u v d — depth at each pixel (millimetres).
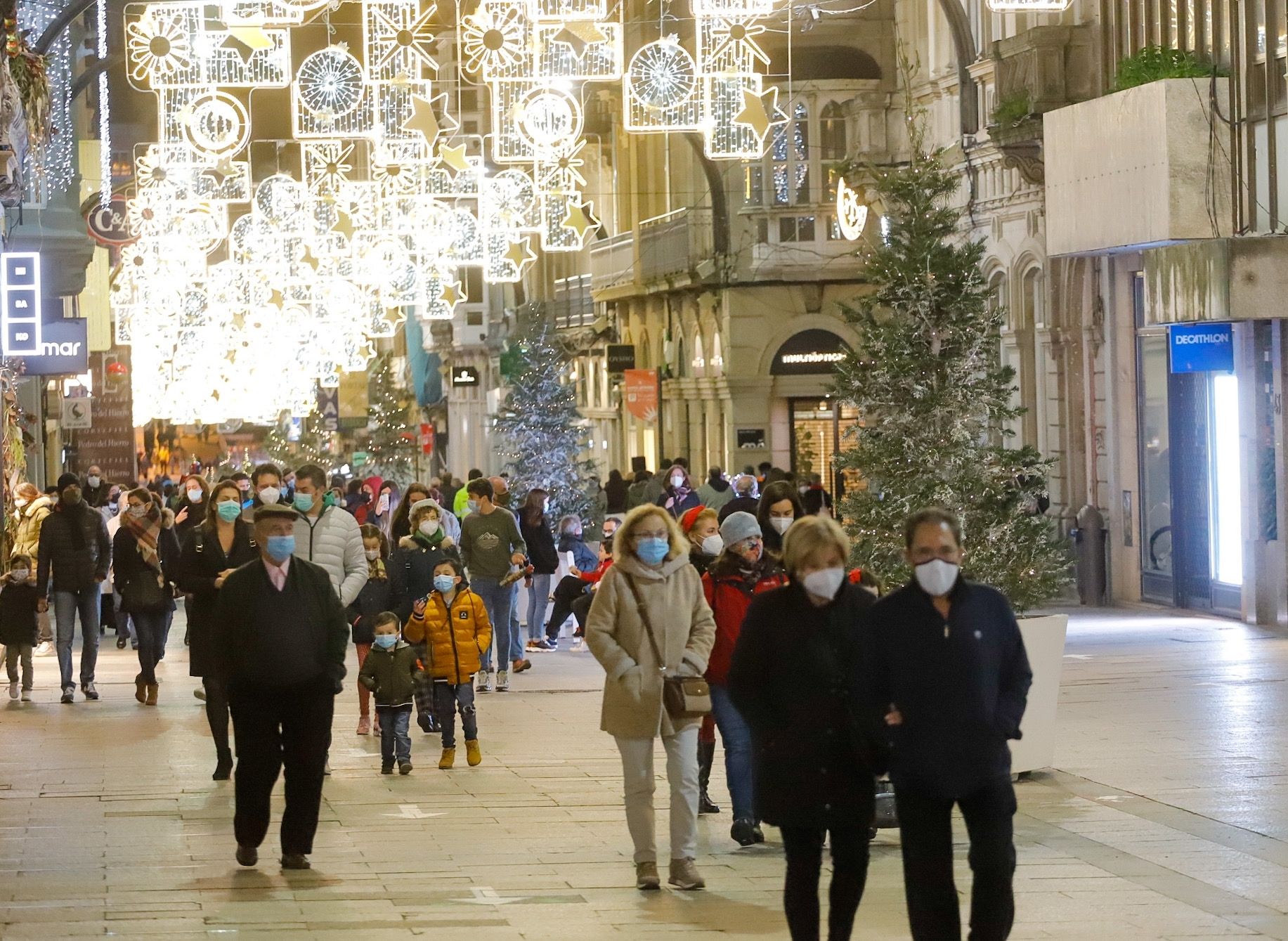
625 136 81500
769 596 12383
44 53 34688
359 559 20812
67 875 15734
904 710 11250
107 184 55938
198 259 58562
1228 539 39094
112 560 29609
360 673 25125
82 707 28438
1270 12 36031
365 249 62156
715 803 19391
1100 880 15133
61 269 47969
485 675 30047
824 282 65000
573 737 24594
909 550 11305
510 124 34156
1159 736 22734
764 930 13469
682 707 15023
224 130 31109
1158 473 42062
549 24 30656
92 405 75875
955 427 20734
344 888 15180
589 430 67250
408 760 21703
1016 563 20422
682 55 33719
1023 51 44375
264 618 15617
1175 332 37594
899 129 61344
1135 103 38062
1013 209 47625
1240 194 37094
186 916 14000
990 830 11266
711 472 44594
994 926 11234
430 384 132875
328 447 113812
